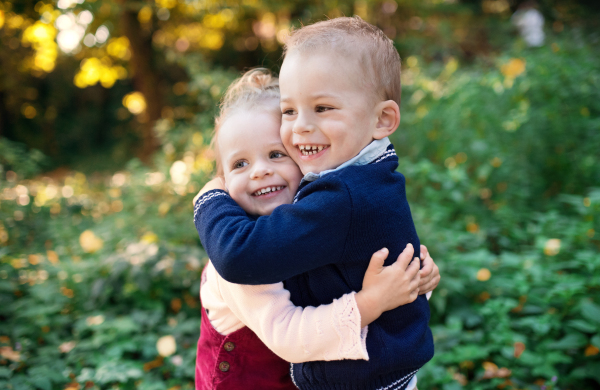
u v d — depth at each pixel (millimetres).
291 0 9711
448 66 5730
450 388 2355
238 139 1218
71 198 5824
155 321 3078
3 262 3645
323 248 1056
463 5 11328
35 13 8797
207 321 1313
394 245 1128
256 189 1210
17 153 5871
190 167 4520
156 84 11492
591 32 8492
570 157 4684
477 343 2721
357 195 1072
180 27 12242
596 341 2307
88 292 3367
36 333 2951
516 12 12719
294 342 1080
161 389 2484
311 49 1132
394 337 1138
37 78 15750
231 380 1249
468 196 4176
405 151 4762
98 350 2826
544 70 4938
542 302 2836
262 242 1039
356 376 1089
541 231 3602
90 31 10320
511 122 4418
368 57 1144
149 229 4039
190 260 3346
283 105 1177
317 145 1149
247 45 13727
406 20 10477
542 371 2406
